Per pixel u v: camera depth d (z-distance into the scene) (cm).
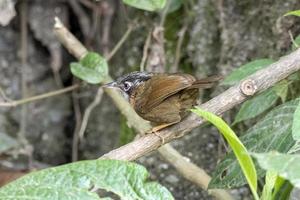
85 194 453
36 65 1429
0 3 1105
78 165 466
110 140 1320
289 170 374
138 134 947
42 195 445
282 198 510
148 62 1139
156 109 744
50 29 1415
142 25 1222
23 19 1405
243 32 1035
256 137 636
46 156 1416
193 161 1091
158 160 1120
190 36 1135
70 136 1427
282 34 959
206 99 1066
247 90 607
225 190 854
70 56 1427
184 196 1089
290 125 626
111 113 1324
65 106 1427
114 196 1024
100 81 885
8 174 1155
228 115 1009
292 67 618
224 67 1044
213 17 1095
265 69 617
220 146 1046
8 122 1392
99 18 1346
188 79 727
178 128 671
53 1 1412
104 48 1318
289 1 962
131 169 470
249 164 461
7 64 1424
